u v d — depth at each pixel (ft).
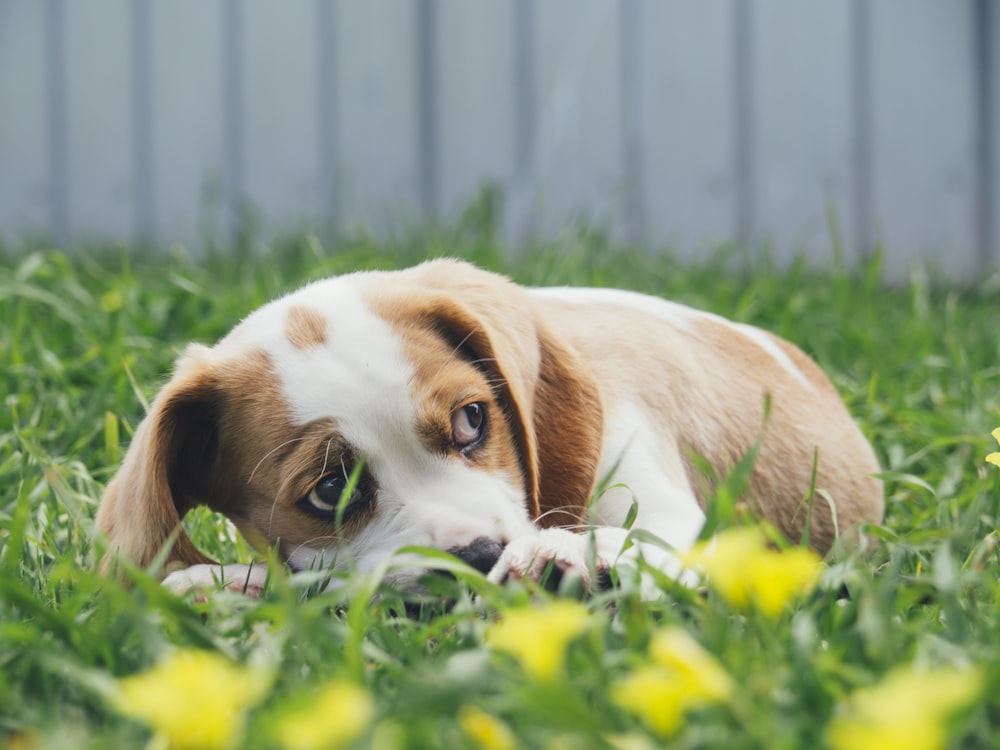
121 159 33.71
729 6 32.65
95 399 16.34
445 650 8.86
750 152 32.96
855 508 15.21
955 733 6.26
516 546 10.52
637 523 12.36
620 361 13.62
